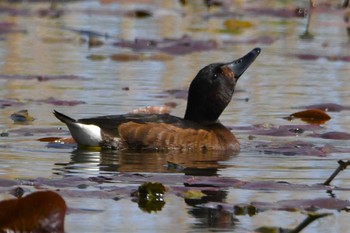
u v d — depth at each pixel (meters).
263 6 30.31
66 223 9.88
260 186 11.45
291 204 10.59
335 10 28.39
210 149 13.95
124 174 11.87
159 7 30.12
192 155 13.62
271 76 19.59
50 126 15.04
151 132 13.83
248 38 24.53
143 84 18.53
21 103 16.58
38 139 14.16
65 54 21.84
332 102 17.19
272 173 12.38
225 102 14.66
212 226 9.91
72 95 17.36
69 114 15.81
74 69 20.00
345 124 15.65
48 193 9.29
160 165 12.77
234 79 14.82
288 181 11.90
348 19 28.11
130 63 20.89
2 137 14.24
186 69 20.20
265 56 21.98
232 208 10.45
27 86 18.16
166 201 10.82
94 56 21.48
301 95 17.75
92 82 18.64
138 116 14.07
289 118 15.95
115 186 11.24
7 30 24.84
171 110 16.23
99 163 12.74
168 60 21.36
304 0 31.89
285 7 29.98
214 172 12.38
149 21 27.30
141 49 22.61
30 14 28.02
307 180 11.98
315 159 13.34
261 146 14.20
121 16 27.95
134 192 10.90
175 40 23.67
